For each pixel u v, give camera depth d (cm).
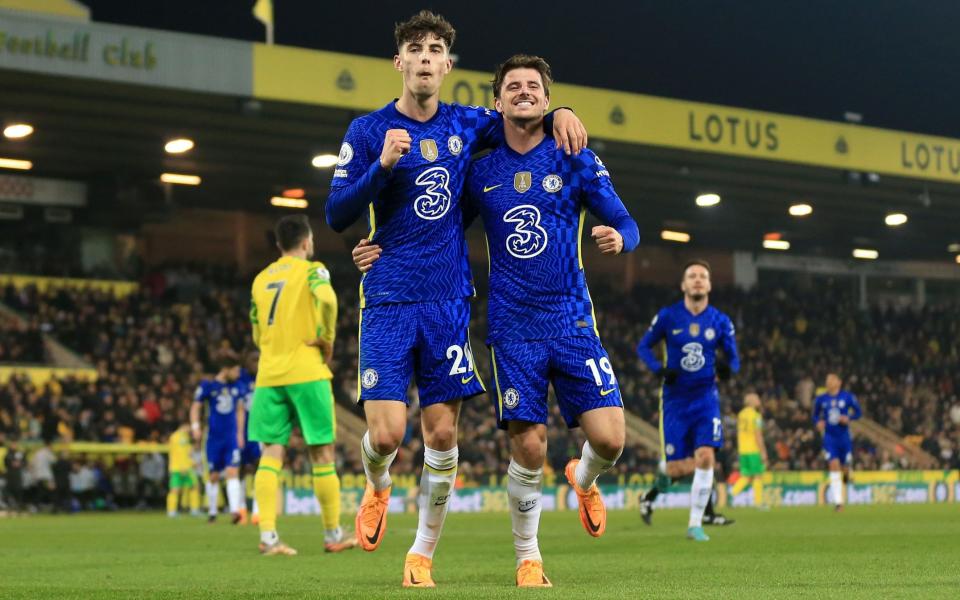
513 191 718
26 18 2888
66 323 3809
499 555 1075
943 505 3186
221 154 3931
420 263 702
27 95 3209
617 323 4888
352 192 686
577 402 713
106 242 4203
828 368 5194
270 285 1122
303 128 3650
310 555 1084
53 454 3028
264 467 1118
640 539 1359
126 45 3020
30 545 1341
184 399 3528
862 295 5972
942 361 5581
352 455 3500
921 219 5219
